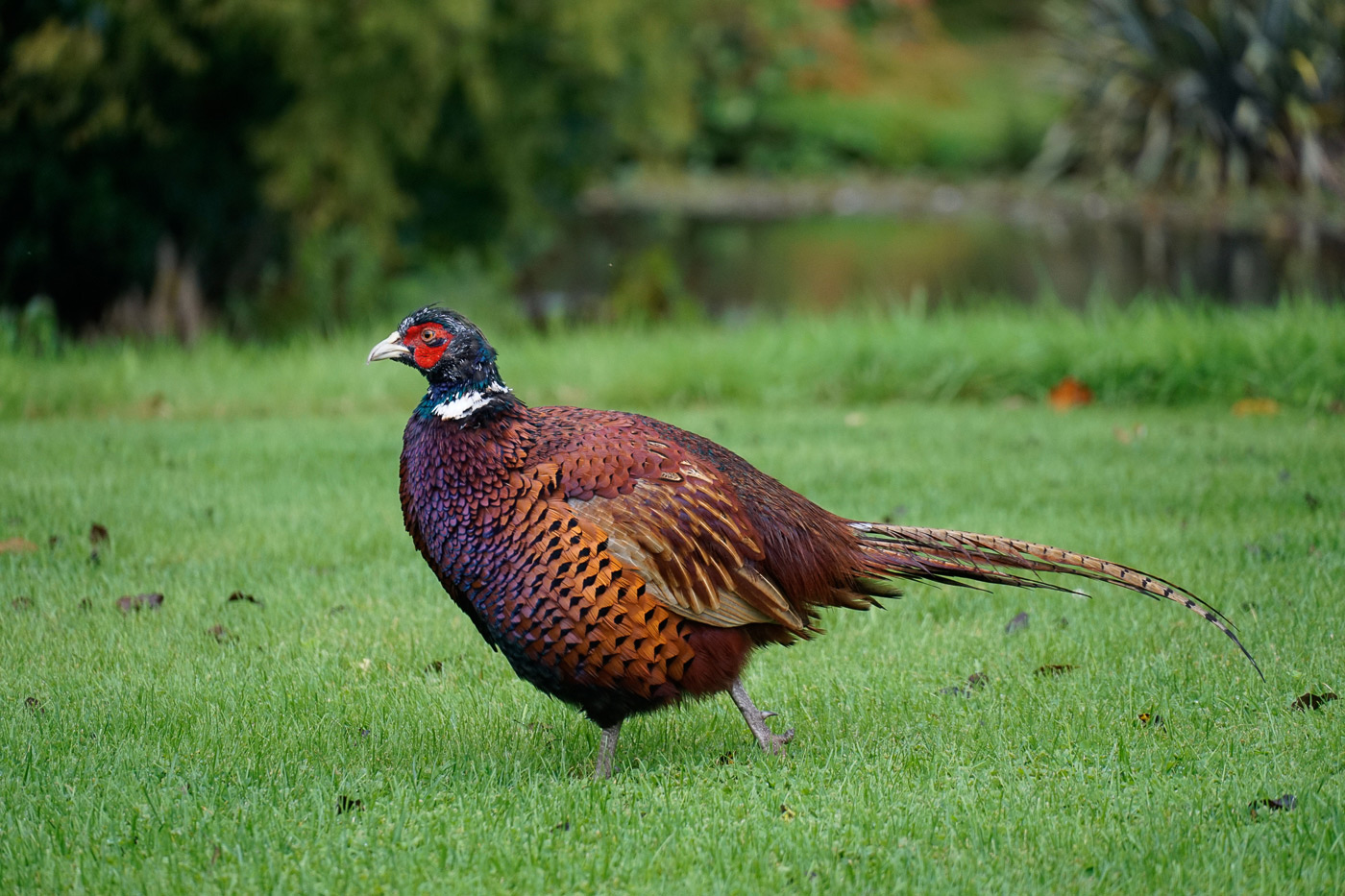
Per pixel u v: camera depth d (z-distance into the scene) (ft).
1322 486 50.34
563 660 26.94
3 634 37.09
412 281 107.14
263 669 34.86
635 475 27.02
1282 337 73.05
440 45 92.79
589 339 85.46
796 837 24.95
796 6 248.73
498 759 30.27
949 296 122.31
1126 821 25.52
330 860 24.11
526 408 28.50
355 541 46.16
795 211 196.13
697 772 28.68
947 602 40.47
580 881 23.54
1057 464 55.72
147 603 39.88
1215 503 48.65
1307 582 39.60
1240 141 193.67
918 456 58.03
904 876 23.56
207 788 27.30
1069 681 33.35
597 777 28.48
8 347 80.69
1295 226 168.25
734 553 27.43
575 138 113.91
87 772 28.25
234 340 95.76
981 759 29.01
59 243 95.55
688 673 27.40
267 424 67.72
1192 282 125.39
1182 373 71.72
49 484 52.85
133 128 89.92
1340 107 189.06
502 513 26.63
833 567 29.19
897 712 32.07
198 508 50.06
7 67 86.12
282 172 93.81
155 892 23.06
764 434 63.57
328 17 90.48
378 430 65.72
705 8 229.45
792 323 87.04
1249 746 28.91
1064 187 207.82
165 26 83.61
